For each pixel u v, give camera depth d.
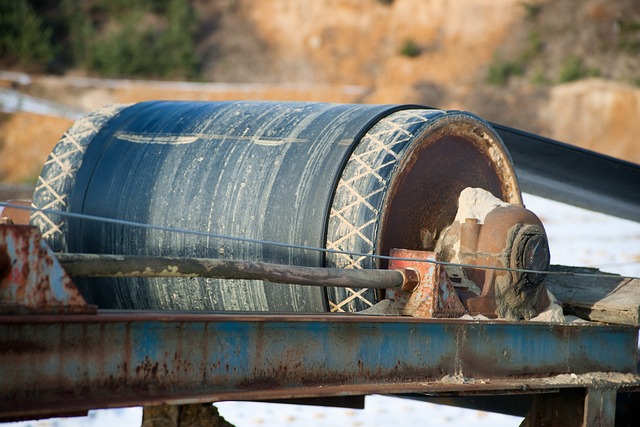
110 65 107.94
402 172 13.72
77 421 23.88
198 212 14.62
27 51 104.19
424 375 12.18
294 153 14.35
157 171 15.38
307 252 13.53
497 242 13.64
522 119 104.62
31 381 8.69
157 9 118.38
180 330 9.80
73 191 16.25
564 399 14.74
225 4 122.50
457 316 12.79
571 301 15.32
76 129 17.08
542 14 121.75
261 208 14.06
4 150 88.81
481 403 18.00
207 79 110.94
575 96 105.62
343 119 14.64
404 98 106.44
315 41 118.94
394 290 12.73
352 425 24.80
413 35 120.75
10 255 8.63
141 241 15.13
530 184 21.62
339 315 11.50
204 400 9.64
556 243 51.12
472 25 120.44
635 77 111.56
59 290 8.89
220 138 15.29
